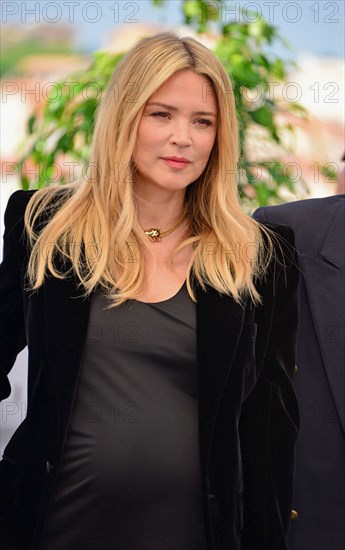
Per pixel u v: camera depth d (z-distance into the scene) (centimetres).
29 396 363
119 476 347
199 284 367
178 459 350
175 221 377
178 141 355
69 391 347
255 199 553
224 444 360
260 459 378
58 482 348
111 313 356
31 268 363
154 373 354
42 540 348
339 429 429
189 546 352
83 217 367
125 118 359
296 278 390
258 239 383
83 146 542
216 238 374
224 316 364
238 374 364
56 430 350
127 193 363
